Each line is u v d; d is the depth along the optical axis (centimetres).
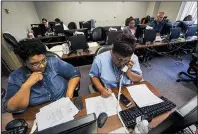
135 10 636
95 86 106
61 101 89
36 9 532
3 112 81
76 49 210
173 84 231
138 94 94
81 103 86
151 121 72
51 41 229
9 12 308
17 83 91
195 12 444
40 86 95
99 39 293
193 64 217
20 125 71
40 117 77
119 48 84
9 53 231
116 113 78
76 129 41
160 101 86
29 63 85
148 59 326
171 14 534
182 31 333
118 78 108
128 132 65
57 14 564
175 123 38
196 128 54
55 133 38
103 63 108
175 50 349
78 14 582
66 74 116
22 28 372
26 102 85
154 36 268
